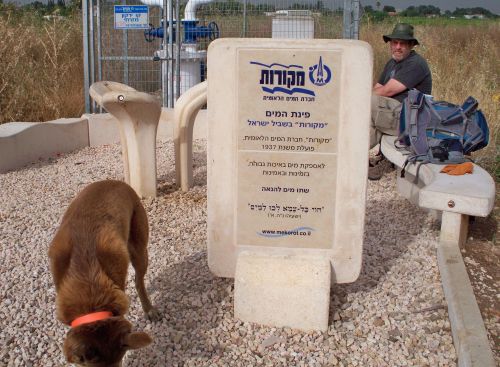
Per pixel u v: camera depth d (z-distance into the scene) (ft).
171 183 24.07
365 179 13.16
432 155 19.95
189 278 15.81
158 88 35.40
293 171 13.33
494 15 103.60
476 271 16.15
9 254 17.16
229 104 13.14
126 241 12.55
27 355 12.62
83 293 10.53
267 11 31.32
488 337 13.05
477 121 20.34
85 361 9.71
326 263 13.53
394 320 13.93
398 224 19.83
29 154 27.50
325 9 30.32
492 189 16.71
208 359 12.60
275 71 12.85
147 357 12.59
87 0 31.32
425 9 102.94
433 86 34.17
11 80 32.50
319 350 12.88
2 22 34.04
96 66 33.37
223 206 13.71
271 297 13.56
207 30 33.04
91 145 31.24
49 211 20.86
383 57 48.55
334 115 12.94
